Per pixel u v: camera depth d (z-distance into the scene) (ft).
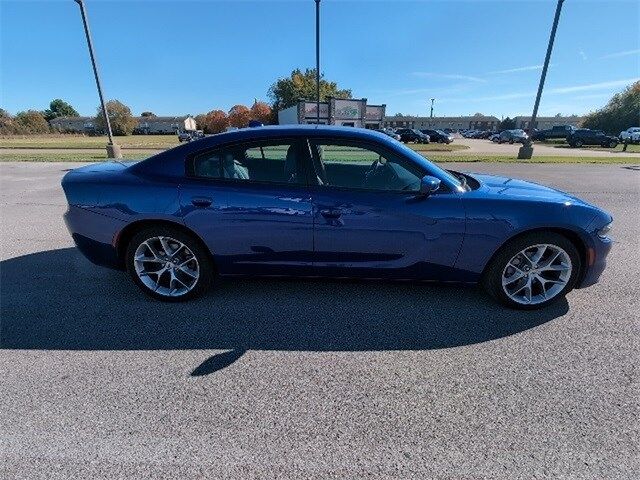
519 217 9.92
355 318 10.44
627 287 12.31
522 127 335.67
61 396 7.56
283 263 10.71
